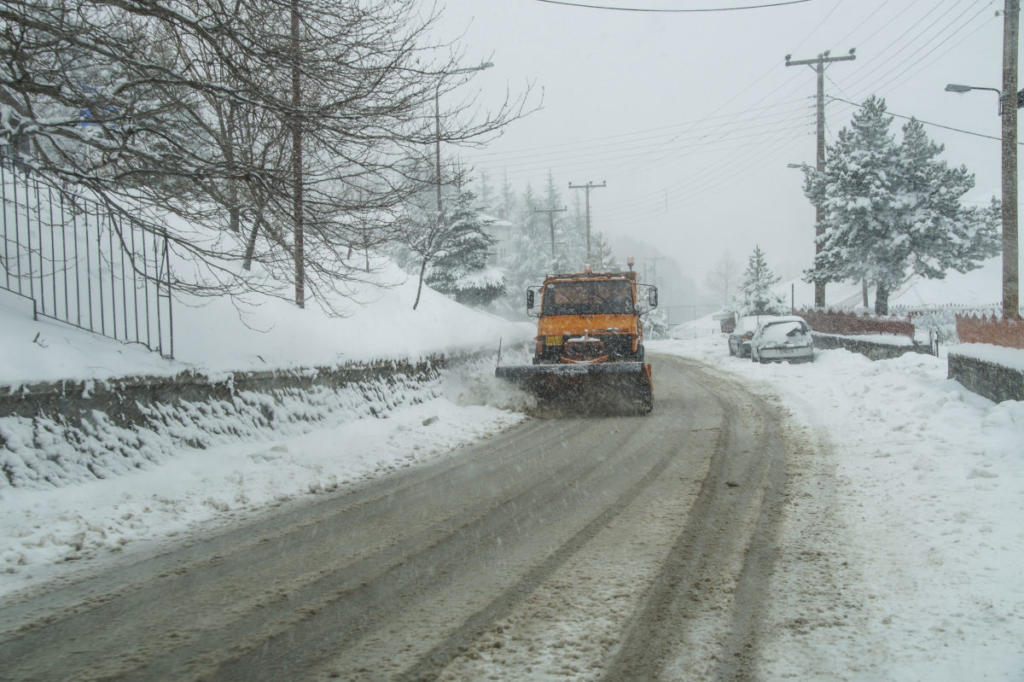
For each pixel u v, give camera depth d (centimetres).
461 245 3462
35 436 716
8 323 818
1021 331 1667
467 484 799
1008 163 1817
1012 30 1797
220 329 1120
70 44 796
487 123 898
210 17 772
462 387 1549
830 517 600
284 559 538
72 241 1096
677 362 2738
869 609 409
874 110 3794
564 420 1311
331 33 849
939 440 876
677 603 429
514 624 404
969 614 394
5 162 891
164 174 803
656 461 887
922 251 3438
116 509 676
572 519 630
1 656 374
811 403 1369
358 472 880
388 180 921
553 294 1490
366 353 1300
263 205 846
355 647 378
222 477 812
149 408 848
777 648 366
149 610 438
